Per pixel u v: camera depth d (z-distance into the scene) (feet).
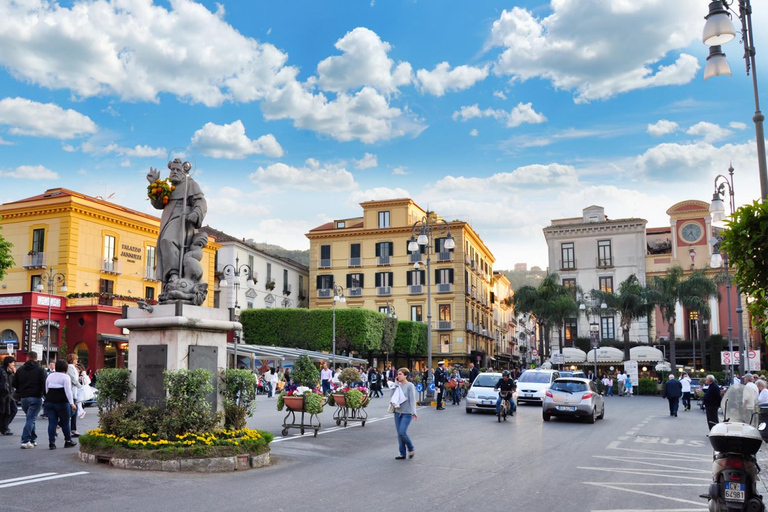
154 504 25.80
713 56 35.96
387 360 199.21
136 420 34.55
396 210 229.25
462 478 34.76
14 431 49.88
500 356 297.12
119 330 131.64
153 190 38.60
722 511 22.58
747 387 24.79
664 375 167.43
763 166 38.22
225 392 37.76
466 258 225.97
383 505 27.45
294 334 180.24
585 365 202.49
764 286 26.37
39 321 123.03
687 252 204.03
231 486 30.09
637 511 28.02
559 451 47.60
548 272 217.56
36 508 24.47
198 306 36.83
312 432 56.44
